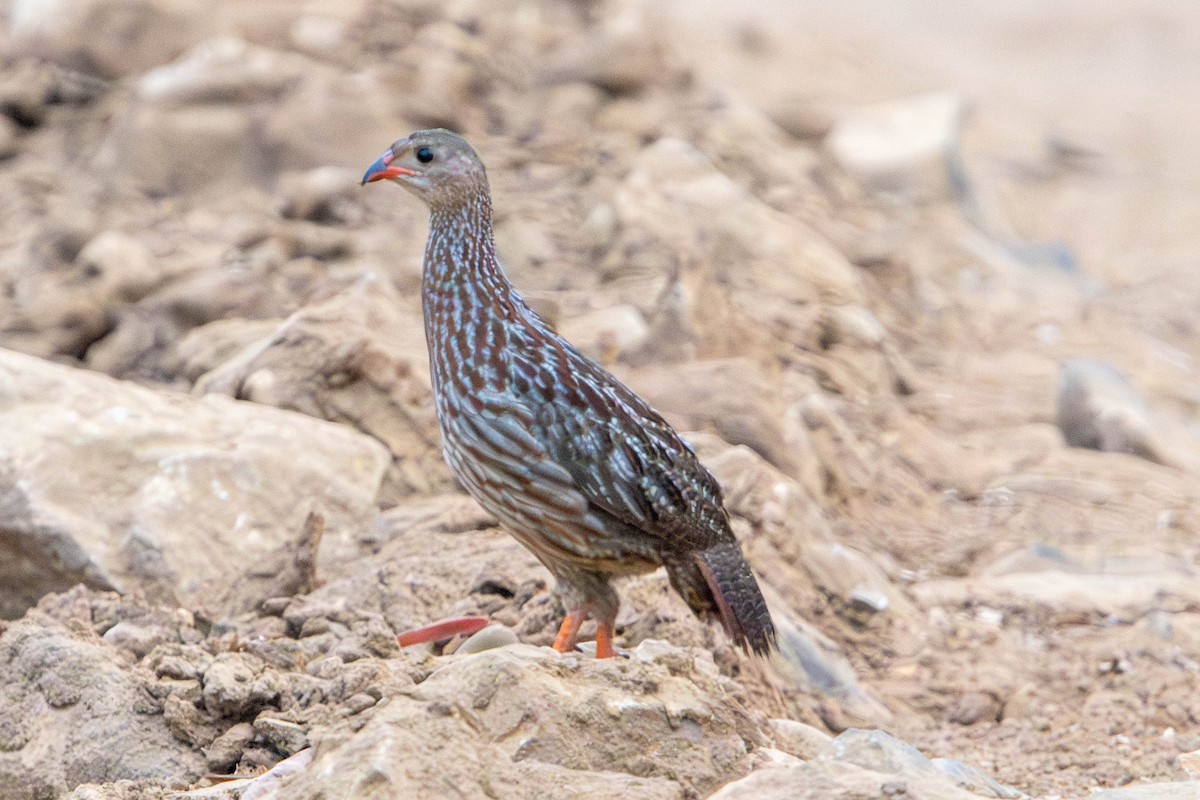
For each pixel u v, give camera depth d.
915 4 34.31
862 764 6.71
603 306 15.32
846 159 21.92
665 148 18.72
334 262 16.05
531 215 17.31
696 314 14.73
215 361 13.63
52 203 16.92
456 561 9.98
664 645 7.89
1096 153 25.94
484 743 6.60
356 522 10.79
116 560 9.83
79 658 7.96
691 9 30.16
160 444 10.53
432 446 11.90
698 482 8.30
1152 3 34.41
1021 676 10.96
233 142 17.50
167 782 7.42
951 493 14.47
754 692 9.47
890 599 11.87
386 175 8.57
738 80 25.45
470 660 6.95
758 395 13.33
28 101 18.64
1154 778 9.40
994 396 16.80
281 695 7.72
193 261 15.51
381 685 7.43
